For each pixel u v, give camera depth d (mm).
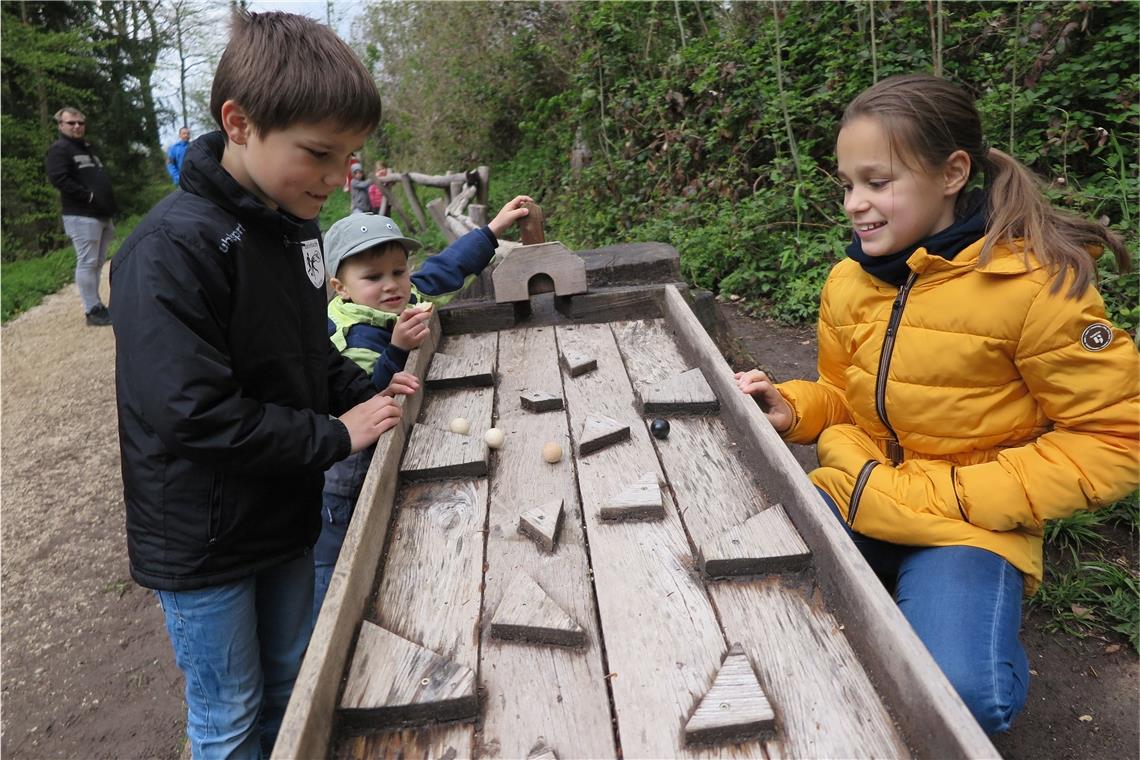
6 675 3031
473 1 12391
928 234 1792
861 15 5543
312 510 1883
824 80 5906
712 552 1344
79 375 6691
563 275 2670
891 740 1020
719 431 1867
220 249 1517
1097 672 2199
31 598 3547
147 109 20266
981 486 1712
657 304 2717
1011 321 1670
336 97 1453
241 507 1647
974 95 4949
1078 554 2609
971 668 1523
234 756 1760
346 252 2545
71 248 14562
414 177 10586
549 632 1219
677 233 6191
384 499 1556
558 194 9953
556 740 1060
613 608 1289
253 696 1810
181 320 1445
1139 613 2303
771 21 6648
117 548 3924
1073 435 1659
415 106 14258
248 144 1521
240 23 1510
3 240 14406
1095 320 1599
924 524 1765
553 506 1545
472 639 1251
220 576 1660
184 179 1560
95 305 8094
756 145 6301
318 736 1013
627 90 8023
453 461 1719
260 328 1634
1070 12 4363
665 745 1031
